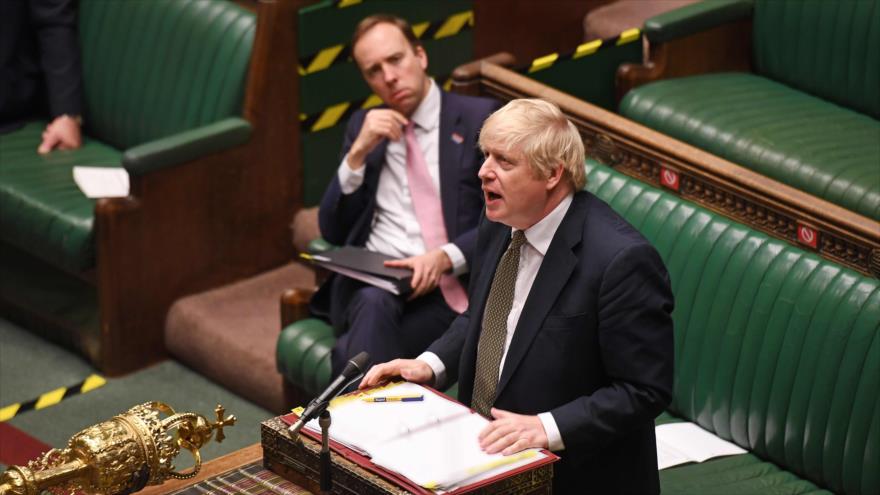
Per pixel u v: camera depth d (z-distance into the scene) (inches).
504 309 217.6
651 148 285.7
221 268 370.3
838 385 241.9
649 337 204.7
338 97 378.6
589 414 203.3
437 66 398.9
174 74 382.6
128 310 355.9
